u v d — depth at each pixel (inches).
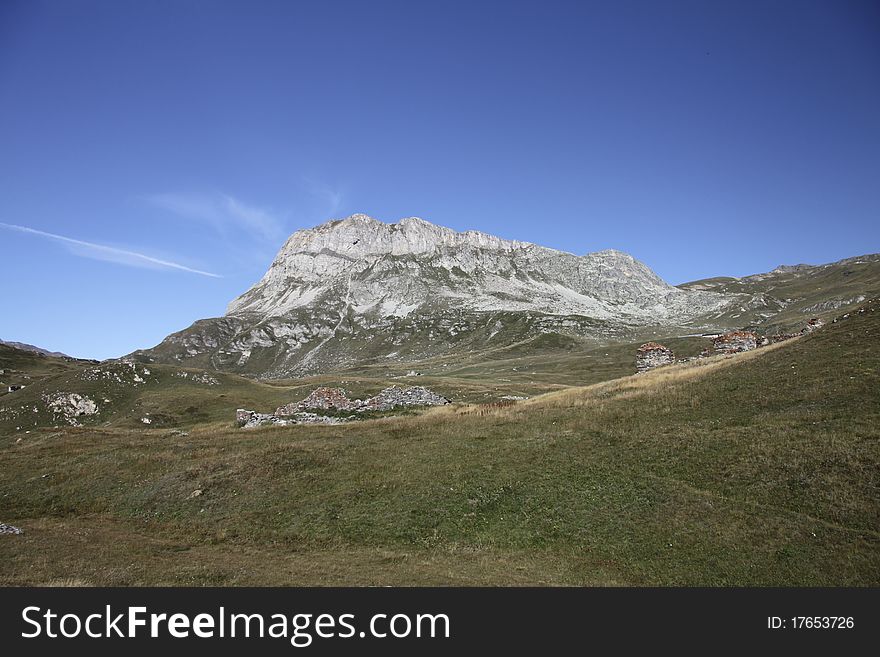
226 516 1261.1
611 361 6461.6
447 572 932.6
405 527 1140.5
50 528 1239.5
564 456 1368.1
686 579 869.2
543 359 7672.2
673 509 1063.0
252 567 954.7
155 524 1277.1
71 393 4190.5
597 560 966.4
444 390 4104.3
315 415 2289.6
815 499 984.9
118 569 912.9
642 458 1284.4
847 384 1344.7
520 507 1176.8
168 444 1876.2
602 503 1138.7
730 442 1245.7
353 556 1032.2
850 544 866.8
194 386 4598.9
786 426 1244.5
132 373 4608.8
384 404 2389.3
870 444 1063.6
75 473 1601.9
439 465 1403.8
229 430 2107.5
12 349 7258.9
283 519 1221.1
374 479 1357.0
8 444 2319.1
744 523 975.6
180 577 884.0
